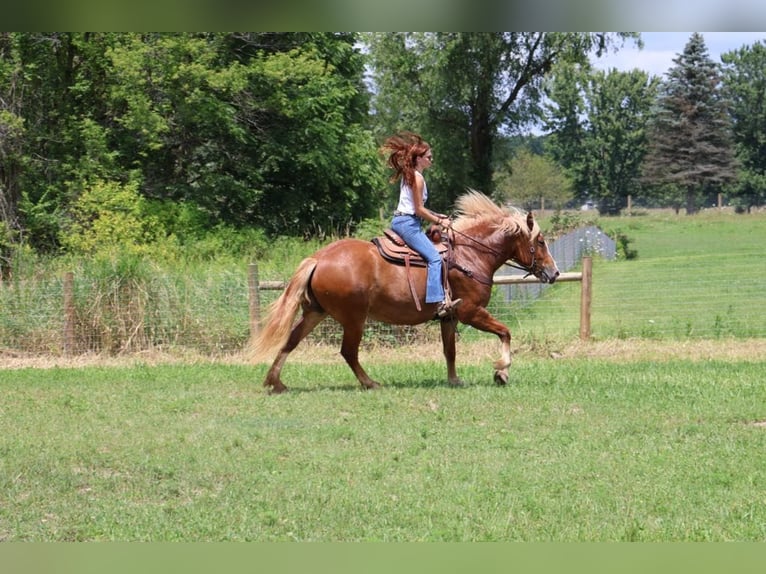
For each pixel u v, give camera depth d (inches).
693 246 1568.7
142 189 1153.4
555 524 266.1
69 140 1035.9
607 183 3833.7
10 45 1022.4
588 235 1398.9
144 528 267.4
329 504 284.2
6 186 992.2
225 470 320.8
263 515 274.8
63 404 443.8
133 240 869.2
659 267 1239.5
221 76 1108.5
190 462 331.6
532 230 476.7
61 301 652.7
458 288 466.0
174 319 645.9
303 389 476.4
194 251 948.0
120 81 1067.9
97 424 396.8
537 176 3486.7
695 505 281.3
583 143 3880.4
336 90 1283.2
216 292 657.0
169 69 1088.2
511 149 1996.8
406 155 453.1
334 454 339.3
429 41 1760.6
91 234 883.4
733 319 773.3
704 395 443.8
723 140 3031.5
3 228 900.0
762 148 3336.6
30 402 449.1
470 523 267.7
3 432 382.6
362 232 871.7
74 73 1081.4
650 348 640.4
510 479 306.2
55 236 962.1
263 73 1168.2
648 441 355.3
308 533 262.8
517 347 640.4
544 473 312.7
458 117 1878.7
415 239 455.2
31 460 334.3
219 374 531.5
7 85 1019.3
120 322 641.6
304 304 464.4
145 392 471.2
